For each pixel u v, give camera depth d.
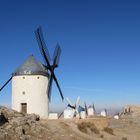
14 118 35.50
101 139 43.50
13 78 56.91
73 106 57.34
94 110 66.75
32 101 55.19
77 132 42.28
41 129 36.66
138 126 63.47
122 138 48.31
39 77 56.03
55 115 51.91
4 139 30.25
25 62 57.56
